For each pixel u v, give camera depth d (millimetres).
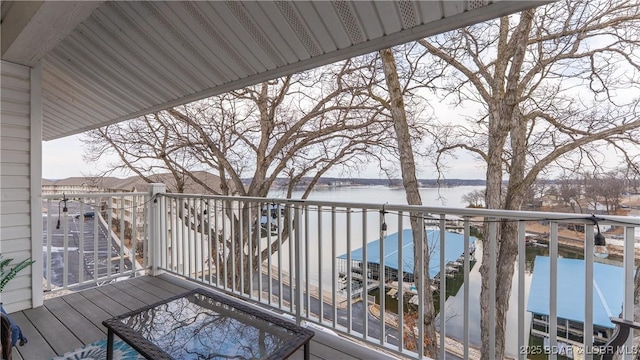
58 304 2576
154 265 3299
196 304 1650
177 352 1257
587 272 1372
